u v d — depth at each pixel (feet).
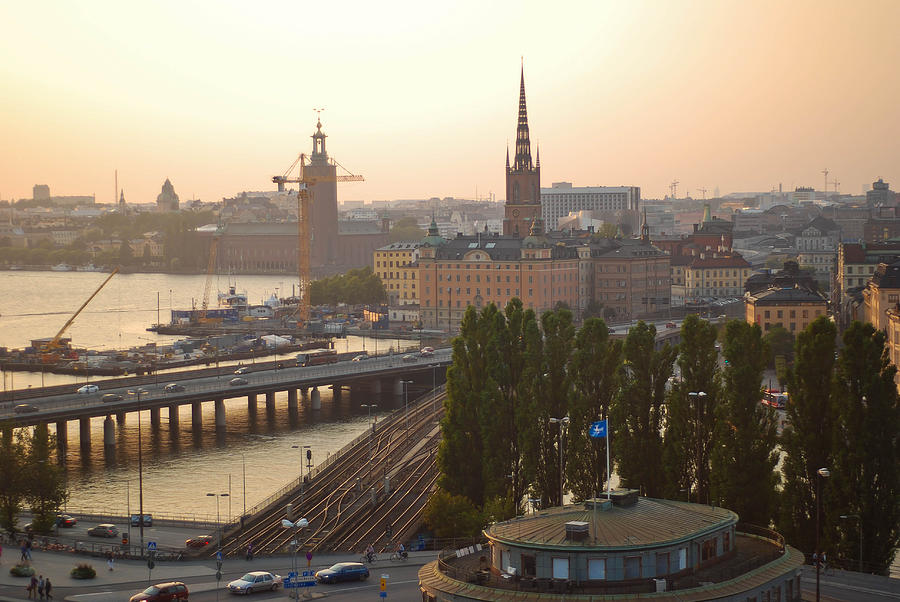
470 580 353.72
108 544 557.33
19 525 618.85
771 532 419.95
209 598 437.17
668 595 334.85
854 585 433.48
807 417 488.44
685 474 510.17
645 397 521.65
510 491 552.41
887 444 472.03
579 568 341.62
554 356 561.02
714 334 515.50
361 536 583.99
